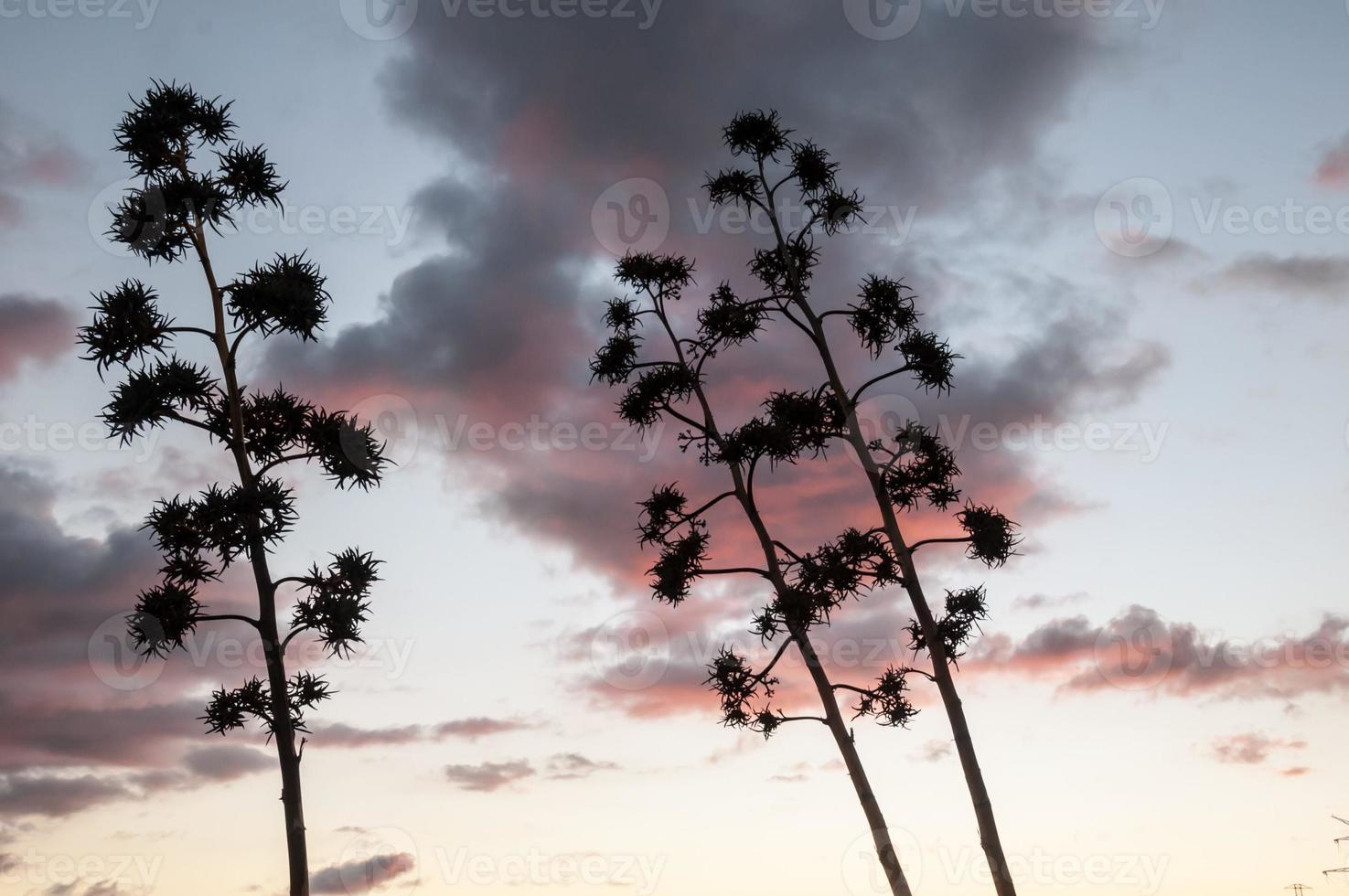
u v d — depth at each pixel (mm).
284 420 16062
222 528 14695
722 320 19562
